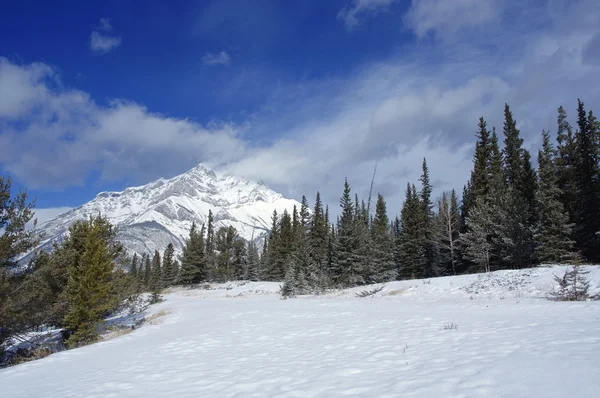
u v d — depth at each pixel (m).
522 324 9.74
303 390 5.74
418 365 6.41
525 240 30.78
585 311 11.56
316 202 63.28
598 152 32.41
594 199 30.80
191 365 8.80
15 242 18.33
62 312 20.86
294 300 31.11
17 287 18.09
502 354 6.39
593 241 30.17
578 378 4.61
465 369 5.69
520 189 36.75
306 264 47.56
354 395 5.17
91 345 14.38
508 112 40.03
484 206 34.84
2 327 17.56
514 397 4.26
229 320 17.81
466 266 41.16
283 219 71.12
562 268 22.06
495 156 39.03
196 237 77.75
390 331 10.67
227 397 5.91
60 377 9.06
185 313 23.59
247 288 55.12
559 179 33.03
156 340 13.66
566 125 35.03
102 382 7.89
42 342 21.03
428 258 46.59
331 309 19.52
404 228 46.75
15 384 8.85
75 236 24.12
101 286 20.20
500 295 21.03
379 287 31.61
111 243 26.94
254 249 77.19
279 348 9.91
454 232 45.00
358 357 7.67
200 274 76.75
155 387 7.07
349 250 43.44
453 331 9.55
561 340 7.04
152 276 90.56
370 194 63.66
